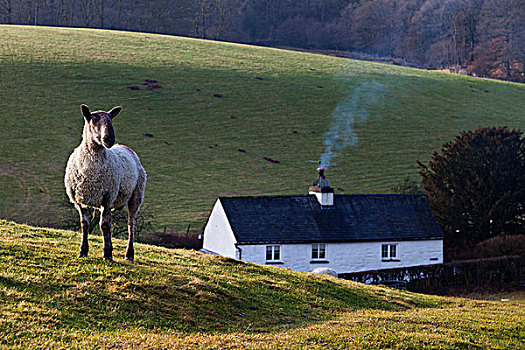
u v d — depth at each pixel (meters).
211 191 68.19
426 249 43.50
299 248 41.06
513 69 139.25
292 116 92.06
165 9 161.62
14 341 10.17
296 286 19.00
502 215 50.22
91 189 14.43
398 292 23.62
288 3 173.62
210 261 19.98
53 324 11.21
